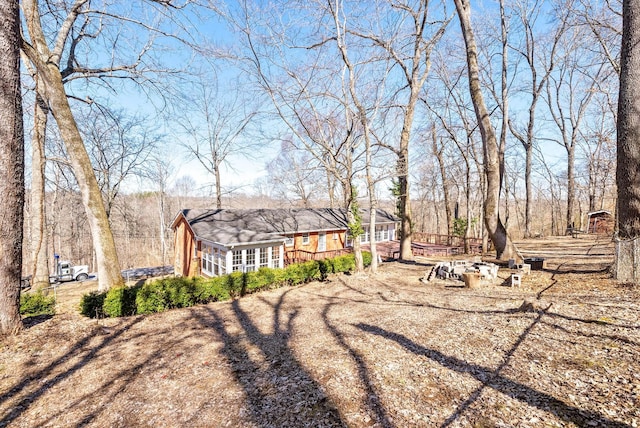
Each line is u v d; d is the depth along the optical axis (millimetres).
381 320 6750
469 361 4363
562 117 25969
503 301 7188
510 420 3051
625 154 7375
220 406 3896
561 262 11781
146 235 41812
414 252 21625
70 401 4285
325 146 13055
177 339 6637
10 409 4145
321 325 7020
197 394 4246
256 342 6207
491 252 19328
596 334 4652
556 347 4449
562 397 3320
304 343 5848
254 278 11570
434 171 31922
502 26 15227
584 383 3523
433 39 14234
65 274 19781
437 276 11766
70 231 31875
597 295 6633
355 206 14250
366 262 15633
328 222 21859
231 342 6309
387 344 5293
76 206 29547
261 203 42219
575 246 16969
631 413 2947
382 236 27234
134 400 4223
